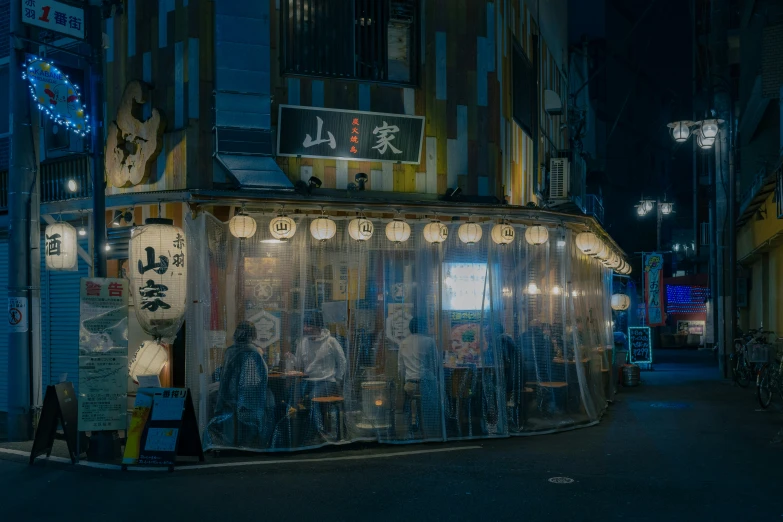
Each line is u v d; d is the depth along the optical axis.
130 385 11.24
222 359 10.32
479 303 11.24
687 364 26.81
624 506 7.20
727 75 24.02
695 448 10.14
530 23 16.59
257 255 10.53
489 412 10.94
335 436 10.28
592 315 14.52
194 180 11.38
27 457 9.77
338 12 12.39
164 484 8.19
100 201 10.29
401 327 10.92
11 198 11.25
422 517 6.87
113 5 10.88
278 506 7.26
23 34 11.18
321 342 10.41
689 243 47.97
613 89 39.47
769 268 21.75
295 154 11.90
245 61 11.66
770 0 19.56
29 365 11.17
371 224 10.58
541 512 7.01
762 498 7.48
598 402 13.44
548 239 12.00
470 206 10.90
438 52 12.95
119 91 12.27
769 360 15.25
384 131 12.30
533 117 16.30
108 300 9.65
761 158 24.38
